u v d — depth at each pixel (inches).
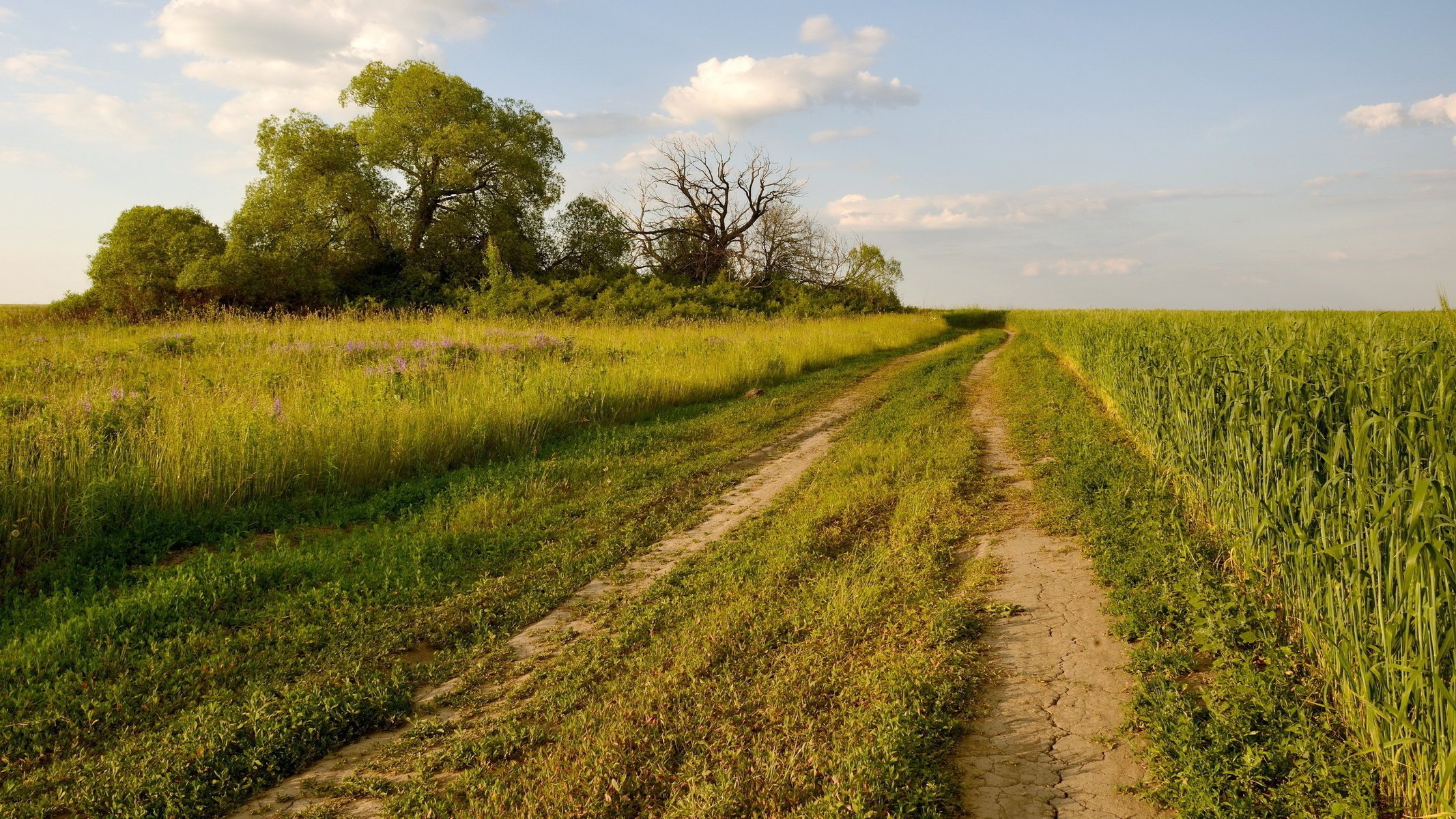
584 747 159.5
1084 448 407.8
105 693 182.9
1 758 161.2
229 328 800.3
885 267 2235.5
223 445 328.2
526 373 553.0
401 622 227.3
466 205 1622.8
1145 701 168.7
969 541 289.1
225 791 152.5
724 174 2142.0
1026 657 197.2
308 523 315.0
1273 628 191.0
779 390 692.7
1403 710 130.1
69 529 275.3
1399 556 139.8
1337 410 197.2
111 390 392.5
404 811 145.4
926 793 139.7
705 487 377.4
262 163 1434.5
